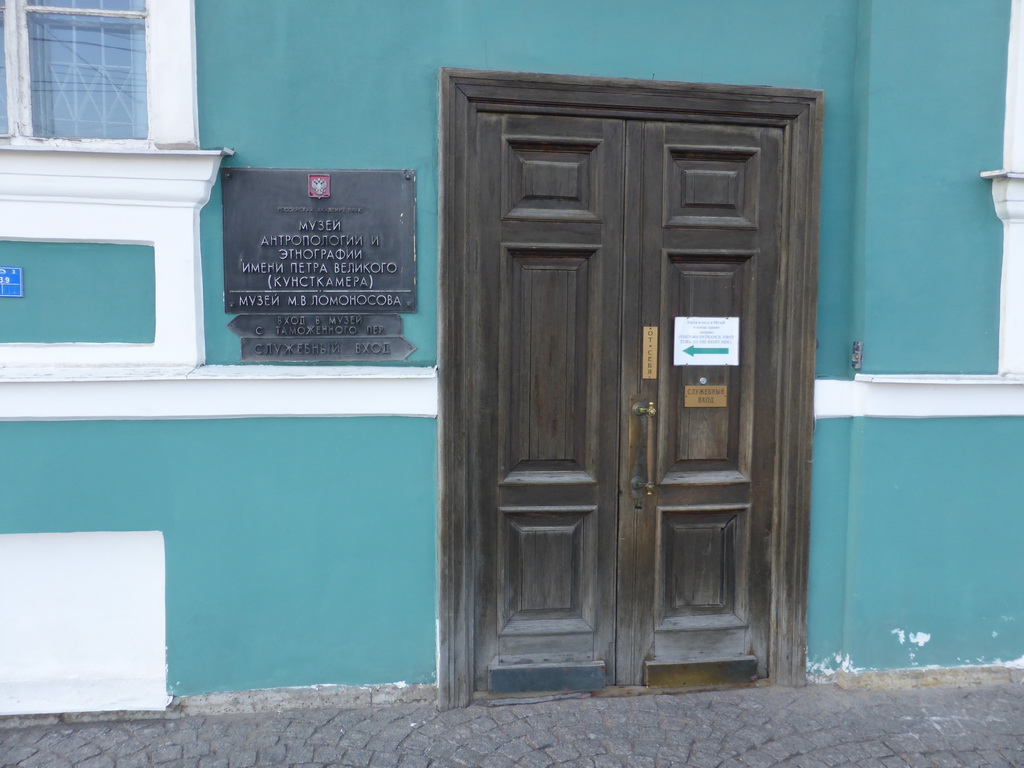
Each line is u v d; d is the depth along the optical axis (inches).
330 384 122.4
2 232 116.2
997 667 139.6
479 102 123.2
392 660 128.7
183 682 124.8
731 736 121.0
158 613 125.0
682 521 135.6
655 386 132.3
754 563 137.1
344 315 124.8
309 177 122.4
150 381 118.0
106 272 120.0
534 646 133.0
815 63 130.4
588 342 130.7
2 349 118.5
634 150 128.3
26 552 122.0
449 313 123.5
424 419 125.7
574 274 129.6
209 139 120.4
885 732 122.5
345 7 121.0
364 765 112.1
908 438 134.5
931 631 137.8
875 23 127.2
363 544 126.4
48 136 120.6
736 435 135.9
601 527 132.6
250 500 123.4
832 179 132.5
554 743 118.6
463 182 123.0
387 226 124.3
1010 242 133.3
